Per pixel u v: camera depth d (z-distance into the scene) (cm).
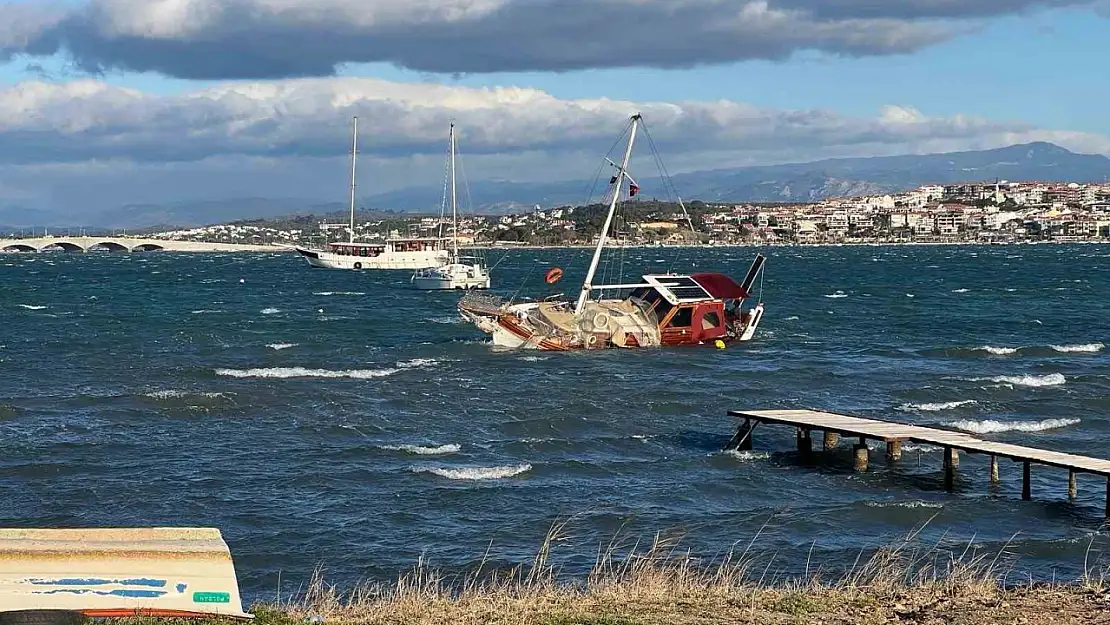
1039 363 6062
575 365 5797
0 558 1655
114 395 4731
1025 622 1714
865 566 2320
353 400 4675
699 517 2941
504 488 3228
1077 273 17512
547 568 2520
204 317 9400
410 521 2895
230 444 3812
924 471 3412
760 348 6606
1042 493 3173
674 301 6531
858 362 6053
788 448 3750
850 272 18688
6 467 3453
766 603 1805
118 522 2886
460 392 4916
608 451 3741
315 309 10444
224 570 1678
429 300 11700
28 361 6119
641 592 1883
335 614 1747
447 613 1748
